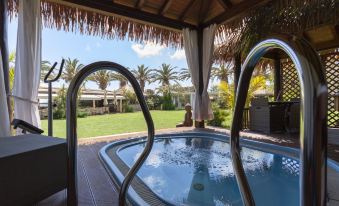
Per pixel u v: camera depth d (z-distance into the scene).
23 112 2.93
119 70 0.94
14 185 1.29
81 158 2.75
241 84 0.68
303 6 3.76
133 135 4.37
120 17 4.23
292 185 2.31
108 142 3.69
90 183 1.96
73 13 3.86
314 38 5.01
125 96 17.16
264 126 4.91
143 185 2.02
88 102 16.98
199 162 3.17
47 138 1.79
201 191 2.27
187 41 4.98
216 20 4.84
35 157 1.43
